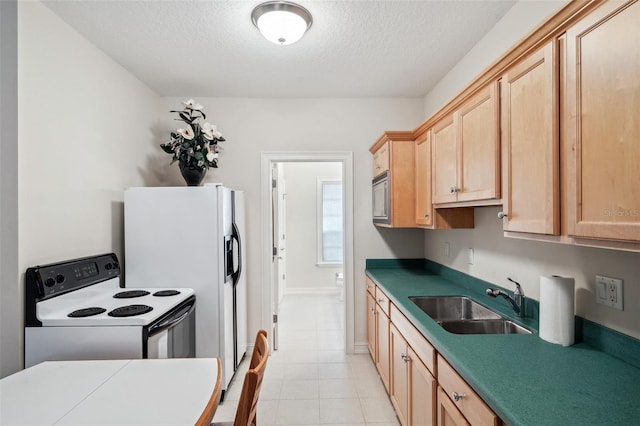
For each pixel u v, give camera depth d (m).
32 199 1.82
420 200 2.64
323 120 3.43
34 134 1.83
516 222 1.34
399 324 2.13
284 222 5.69
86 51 2.26
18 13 1.73
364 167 3.45
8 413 1.12
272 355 3.39
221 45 2.37
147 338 1.77
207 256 2.53
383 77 2.92
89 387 1.29
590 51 0.97
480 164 1.64
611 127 0.90
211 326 2.53
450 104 1.94
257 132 3.41
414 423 1.81
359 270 3.45
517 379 1.10
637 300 1.20
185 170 2.85
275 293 3.62
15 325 1.74
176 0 1.86
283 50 2.44
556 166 1.11
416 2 1.88
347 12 1.97
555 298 1.40
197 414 1.12
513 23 1.92
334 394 2.63
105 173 2.47
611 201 0.90
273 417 2.33
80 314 1.84
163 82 3.01
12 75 1.72
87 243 2.26
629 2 0.85
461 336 1.48
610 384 1.07
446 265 2.91
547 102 1.14
